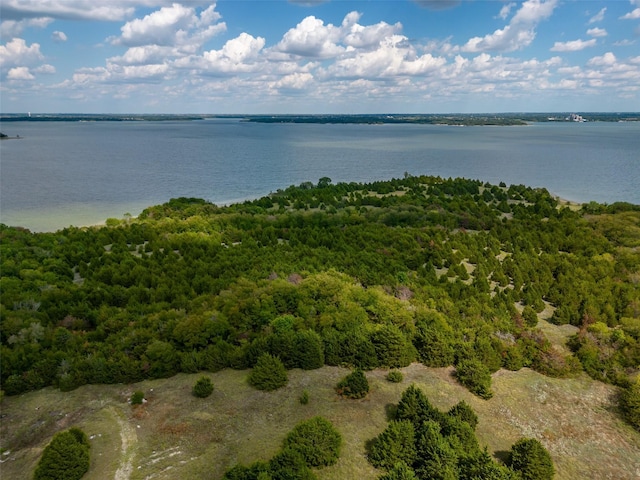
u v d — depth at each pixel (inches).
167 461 1119.6
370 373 1534.2
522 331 1766.7
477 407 1390.3
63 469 1031.0
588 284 2219.5
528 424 1338.6
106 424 1256.8
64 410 1326.3
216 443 1182.9
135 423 1261.1
